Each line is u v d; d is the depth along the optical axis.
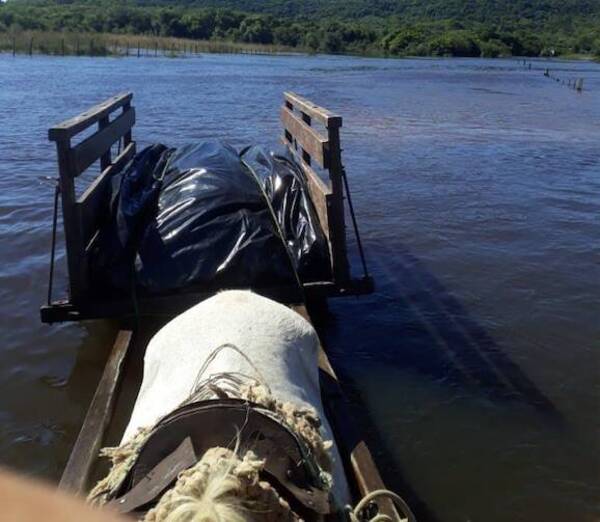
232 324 4.04
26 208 10.96
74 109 22.27
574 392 6.26
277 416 2.94
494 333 7.30
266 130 19.00
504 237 10.42
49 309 6.25
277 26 97.69
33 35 61.59
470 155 16.94
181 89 30.59
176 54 66.88
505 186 13.71
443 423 5.78
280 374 3.73
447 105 28.38
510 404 6.05
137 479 2.73
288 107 10.49
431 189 13.25
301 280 6.72
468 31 110.56
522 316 7.70
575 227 11.02
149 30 92.75
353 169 14.81
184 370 3.74
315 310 7.77
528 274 8.91
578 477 5.21
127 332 6.12
